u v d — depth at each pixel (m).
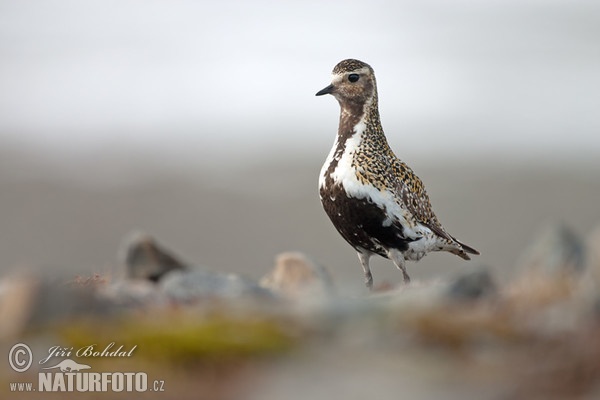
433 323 7.36
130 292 8.76
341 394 6.55
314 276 10.30
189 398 6.70
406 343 7.20
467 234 25.44
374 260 23.55
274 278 10.45
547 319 7.47
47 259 24.39
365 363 6.95
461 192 28.47
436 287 8.61
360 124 13.05
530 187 28.67
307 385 6.69
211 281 9.12
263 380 6.82
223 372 6.97
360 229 12.84
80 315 7.89
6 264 23.98
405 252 12.98
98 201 28.34
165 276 9.95
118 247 25.31
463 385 6.62
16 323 7.66
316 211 27.66
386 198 12.52
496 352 7.05
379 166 12.67
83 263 24.17
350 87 13.15
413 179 12.98
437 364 6.91
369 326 7.45
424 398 6.46
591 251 8.88
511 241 24.92
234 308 7.97
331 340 7.32
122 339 7.36
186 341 7.18
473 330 7.32
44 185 29.55
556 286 8.20
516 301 8.07
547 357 6.89
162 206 28.12
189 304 8.39
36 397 6.85
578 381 6.61
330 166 12.94
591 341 6.97
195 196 28.84
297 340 7.31
